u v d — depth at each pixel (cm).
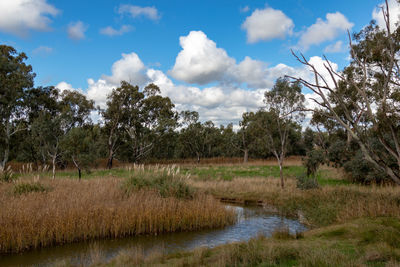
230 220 1309
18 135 3925
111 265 714
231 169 3678
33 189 1459
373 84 1284
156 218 1145
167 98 5009
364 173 2044
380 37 1116
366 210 1122
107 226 1081
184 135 5616
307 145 5053
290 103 2084
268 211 1588
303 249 712
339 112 1523
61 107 4203
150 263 700
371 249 711
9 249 907
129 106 4712
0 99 3256
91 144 2772
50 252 902
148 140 4825
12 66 3428
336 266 569
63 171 3466
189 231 1177
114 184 1691
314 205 1395
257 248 722
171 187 1477
